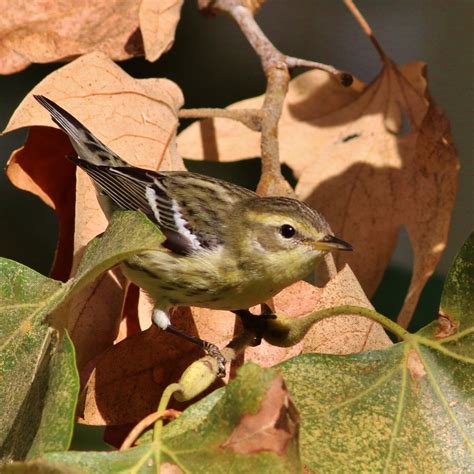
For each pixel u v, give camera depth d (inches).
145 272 130.4
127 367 128.6
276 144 131.3
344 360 127.6
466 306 127.8
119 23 132.2
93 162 130.1
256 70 137.1
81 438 133.6
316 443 127.3
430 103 131.8
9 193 137.1
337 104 132.9
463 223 136.1
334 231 132.1
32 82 137.4
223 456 126.4
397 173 132.1
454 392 127.6
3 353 127.6
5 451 127.0
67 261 130.1
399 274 136.2
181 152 132.6
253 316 128.8
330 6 137.1
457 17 136.4
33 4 132.0
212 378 127.6
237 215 131.6
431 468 127.3
